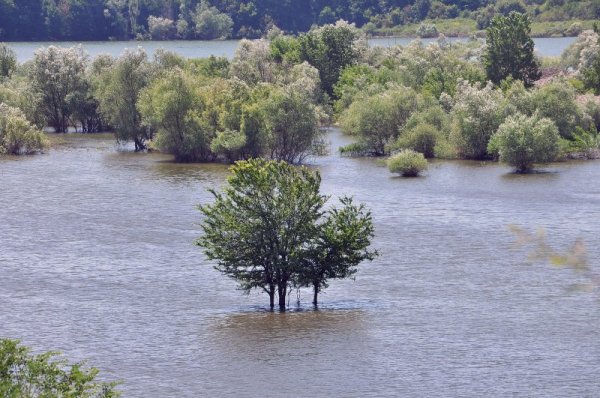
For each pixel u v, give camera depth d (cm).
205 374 10238
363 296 13062
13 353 7400
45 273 14262
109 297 13062
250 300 13012
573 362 10450
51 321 12012
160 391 9756
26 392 7162
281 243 12588
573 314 12094
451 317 12044
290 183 12719
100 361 10606
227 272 12694
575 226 16875
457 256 15000
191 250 15625
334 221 13538
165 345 11131
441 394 9625
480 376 10081
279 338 11338
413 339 11250
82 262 14888
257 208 12575
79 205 19438
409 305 12575
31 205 19475
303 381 10012
